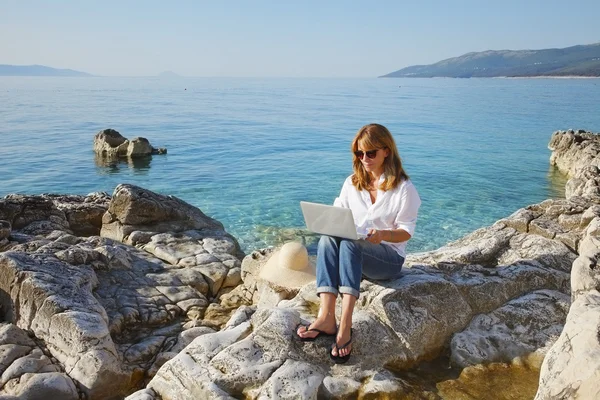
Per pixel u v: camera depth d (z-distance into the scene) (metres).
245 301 6.64
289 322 3.76
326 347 3.63
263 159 28.25
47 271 5.55
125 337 5.59
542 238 5.40
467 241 5.95
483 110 68.94
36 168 24.84
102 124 46.16
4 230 7.43
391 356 3.76
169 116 56.66
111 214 9.16
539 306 4.36
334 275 3.72
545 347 3.97
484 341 4.02
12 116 51.78
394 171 3.99
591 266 3.62
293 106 78.00
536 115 59.59
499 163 26.94
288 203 17.69
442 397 3.49
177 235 8.69
